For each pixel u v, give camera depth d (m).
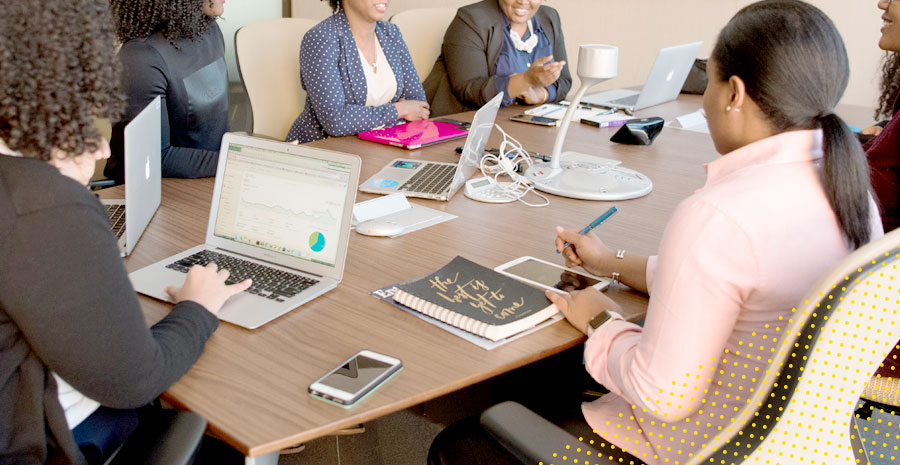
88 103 0.90
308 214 1.37
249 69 2.70
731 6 3.67
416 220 1.67
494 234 1.61
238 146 1.44
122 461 0.99
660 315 0.93
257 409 0.98
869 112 2.96
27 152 0.87
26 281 0.82
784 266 0.91
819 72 0.92
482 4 3.13
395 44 2.81
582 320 1.21
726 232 0.90
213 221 1.47
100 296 0.86
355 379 1.03
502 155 1.95
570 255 1.44
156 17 2.04
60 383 0.91
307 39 2.51
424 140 2.29
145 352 0.92
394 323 1.22
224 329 1.18
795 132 0.95
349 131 2.42
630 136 2.36
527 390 1.75
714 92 1.00
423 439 2.08
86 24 0.87
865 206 0.94
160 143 1.78
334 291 1.32
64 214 0.84
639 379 0.96
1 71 0.82
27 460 0.90
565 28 4.36
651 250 1.54
